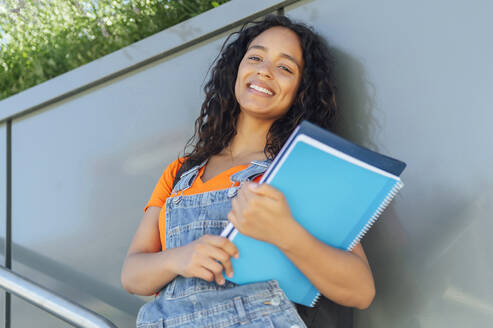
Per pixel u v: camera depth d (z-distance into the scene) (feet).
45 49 6.63
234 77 4.38
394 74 3.84
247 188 2.64
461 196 3.46
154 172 5.04
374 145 3.90
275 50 4.01
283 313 2.90
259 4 4.49
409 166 3.71
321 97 4.02
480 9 3.50
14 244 5.96
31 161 5.94
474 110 3.46
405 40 3.81
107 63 5.35
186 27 4.89
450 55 3.59
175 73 4.99
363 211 2.80
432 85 3.66
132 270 3.43
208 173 3.85
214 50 4.77
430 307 3.51
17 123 6.08
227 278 2.94
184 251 3.04
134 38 6.06
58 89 5.67
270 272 2.96
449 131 3.55
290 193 2.69
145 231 3.89
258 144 4.04
